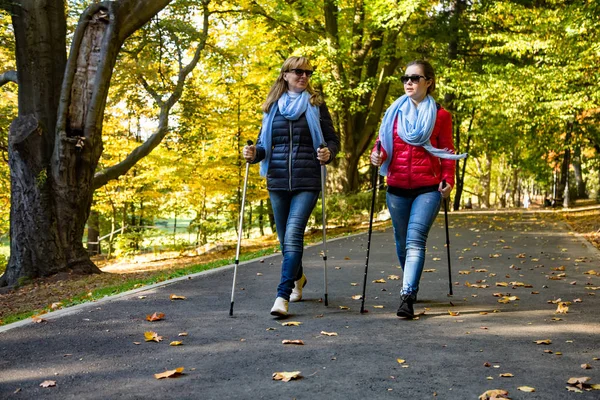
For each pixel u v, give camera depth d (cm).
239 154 2062
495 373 311
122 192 2073
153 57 1578
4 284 1189
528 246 1021
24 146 1167
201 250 2017
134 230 2180
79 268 1209
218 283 641
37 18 1205
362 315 468
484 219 1852
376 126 2145
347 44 1859
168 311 488
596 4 1347
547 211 2467
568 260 828
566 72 1748
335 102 1955
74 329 421
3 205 1961
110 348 369
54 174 1186
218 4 1789
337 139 505
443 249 974
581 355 345
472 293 573
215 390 287
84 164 1201
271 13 1931
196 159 2031
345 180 2127
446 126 479
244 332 411
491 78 1923
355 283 636
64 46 1254
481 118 2784
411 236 466
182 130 1725
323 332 402
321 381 299
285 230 499
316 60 1873
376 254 921
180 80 1567
